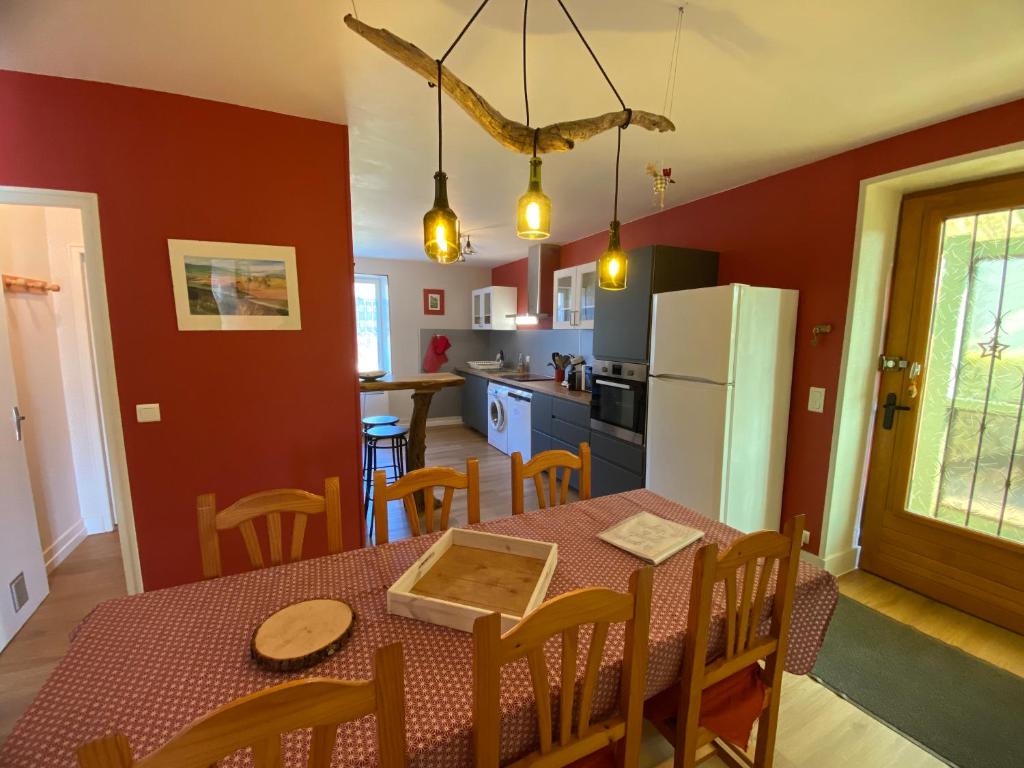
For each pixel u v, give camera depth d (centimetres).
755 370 242
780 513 273
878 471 252
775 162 247
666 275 286
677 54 153
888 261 238
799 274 255
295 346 218
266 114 201
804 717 164
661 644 98
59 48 153
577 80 170
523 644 74
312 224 213
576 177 273
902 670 185
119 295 188
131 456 197
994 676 182
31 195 174
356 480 238
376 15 135
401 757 67
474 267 655
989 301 209
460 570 126
